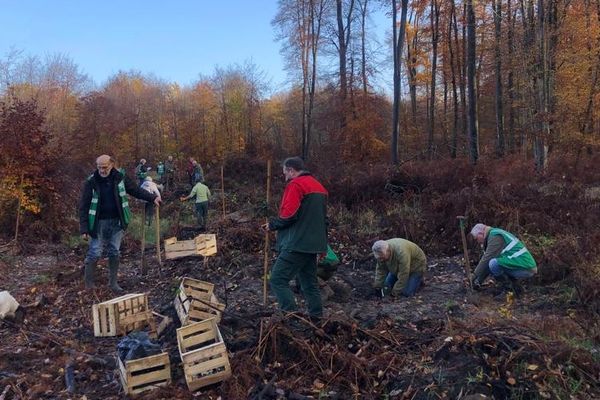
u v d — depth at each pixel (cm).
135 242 1036
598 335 464
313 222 500
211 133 4181
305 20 3195
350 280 769
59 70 4050
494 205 991
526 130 1755
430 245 955
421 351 430
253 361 417
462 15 2877
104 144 3694
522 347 400
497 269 658
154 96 4425
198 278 758
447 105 3631
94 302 641
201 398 387
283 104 4403
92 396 402
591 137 1866
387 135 3262
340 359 416
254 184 2248
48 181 1126
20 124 1120
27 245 1032
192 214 1572
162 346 479
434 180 1337
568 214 940
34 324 571
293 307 495
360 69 3112
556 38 1952
